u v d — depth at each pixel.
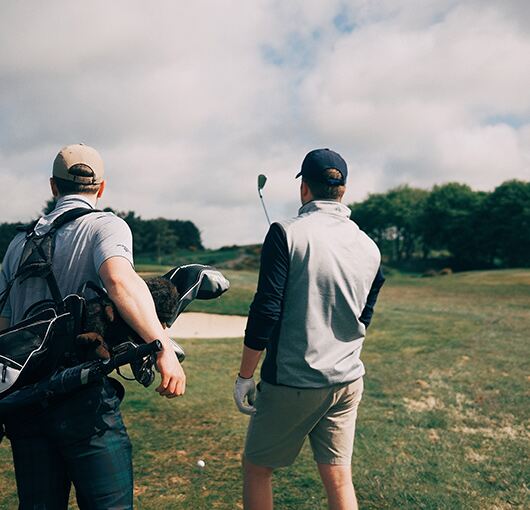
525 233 80.38
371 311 2.62
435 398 5.83
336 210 2.54
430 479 3.80
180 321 12.52
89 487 1.92
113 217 2.11
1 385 1.81
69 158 2.17
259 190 2.69
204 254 79.44
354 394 2.56
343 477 2.58
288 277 2.41
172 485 3.67
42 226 2.11
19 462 1.95
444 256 96.19
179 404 5.42
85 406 1.92
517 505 3.44
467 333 10.16
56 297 2.00
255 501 2.63
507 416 5.25
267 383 2.50
